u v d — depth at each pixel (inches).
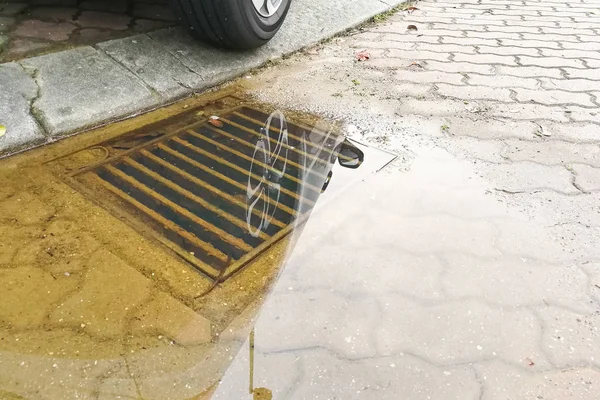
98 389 53.9
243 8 114.5
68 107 97.7
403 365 58.1
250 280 68.3
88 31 122.3
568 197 87.7
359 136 103.8
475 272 71.6
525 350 60.8
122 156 90.7
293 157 95.5
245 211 80.5
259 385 55.0
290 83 123.3
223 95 115.3
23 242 70.8
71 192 80.7
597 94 124.4
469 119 111.3
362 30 161.9
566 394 56.0
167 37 125.3
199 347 58.9
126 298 64.3
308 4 162.1
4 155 87.5
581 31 169.6
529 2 203.5
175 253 71.6
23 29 118.6
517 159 97.8
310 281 68.7
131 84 107.6
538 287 69.7
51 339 58.6
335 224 79.1
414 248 75.2
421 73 132.6
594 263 74.1
